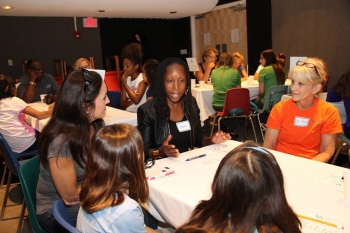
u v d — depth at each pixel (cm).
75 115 143
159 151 176
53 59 702
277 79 452
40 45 684
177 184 136
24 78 421
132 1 569
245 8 673
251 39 670
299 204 114
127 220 98
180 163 161
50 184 151
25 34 666
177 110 201
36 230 153
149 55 805
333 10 534
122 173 104
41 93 423
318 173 143
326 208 111
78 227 107
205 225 71
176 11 664
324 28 554
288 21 617
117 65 570
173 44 862
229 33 726
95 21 732
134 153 106
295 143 198
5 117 284
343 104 313
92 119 153
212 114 469
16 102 288
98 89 149
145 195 113
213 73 460
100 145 105
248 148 73
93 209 99
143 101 352
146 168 155
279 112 202
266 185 67
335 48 541
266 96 436
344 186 117
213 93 460
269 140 205
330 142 191
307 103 193
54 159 140
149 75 311
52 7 543
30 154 296
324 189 126
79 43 727
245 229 67
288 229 68
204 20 783
